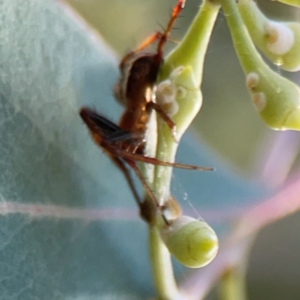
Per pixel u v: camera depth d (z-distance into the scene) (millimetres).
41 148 115
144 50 116
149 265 118
